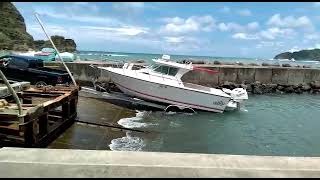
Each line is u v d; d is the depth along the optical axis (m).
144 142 10.45
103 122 11.87
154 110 16.31
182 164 2.09
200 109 16.53
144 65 19.08
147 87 16.16
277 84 27.23
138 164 2.07
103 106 14.79
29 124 7.55
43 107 8.21
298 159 2.24
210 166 2.08
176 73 16.61
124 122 12.73
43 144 8.41
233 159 2.21
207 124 14.23
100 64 20.66
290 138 12.74
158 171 2.00
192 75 24.34
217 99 16.48
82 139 9.55
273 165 2.13
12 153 2.18
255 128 14.12
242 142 11.80
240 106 17.80
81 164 2.04
